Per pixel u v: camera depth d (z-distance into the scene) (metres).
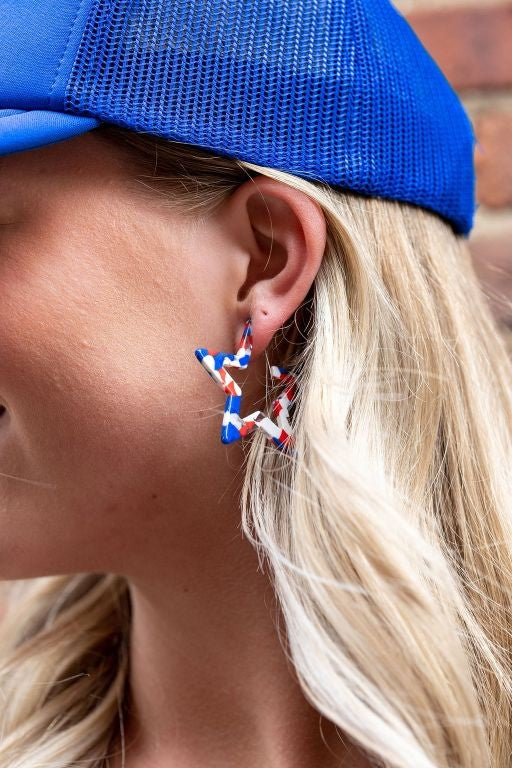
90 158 0.51
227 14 0.50
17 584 0.71
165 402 0.51
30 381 0.51
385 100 0.53
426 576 0.52
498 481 0.55
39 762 0.58
